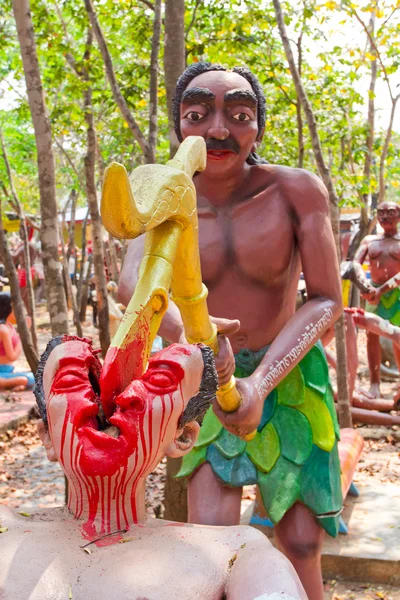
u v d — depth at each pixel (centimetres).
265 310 299
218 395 228
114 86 496
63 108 803
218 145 275
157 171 150
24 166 1592
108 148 1465
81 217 2539
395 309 909
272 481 293
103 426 151
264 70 853
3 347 971
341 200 1002
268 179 297
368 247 973
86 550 144
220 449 296
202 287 181
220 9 776
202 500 293
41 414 157
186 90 282
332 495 299
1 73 1074
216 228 295
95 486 149
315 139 550
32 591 135
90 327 1652
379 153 1200
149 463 148
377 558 419
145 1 550
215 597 141
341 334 579
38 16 792
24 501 603
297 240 298
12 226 1877
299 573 294
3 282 1004
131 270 281
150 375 150
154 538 150
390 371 1012
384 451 672
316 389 305
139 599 135
